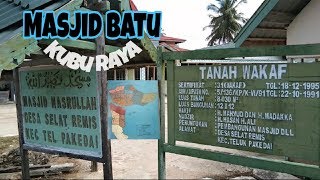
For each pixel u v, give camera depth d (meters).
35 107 5.42
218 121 4.32
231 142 4.23
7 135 11.00
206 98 4.41
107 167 4.65
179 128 4.65
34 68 5.36
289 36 7.38
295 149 3.77
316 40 6.62
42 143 5.38
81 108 4.89
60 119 5.13
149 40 4.99
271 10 6.78
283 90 3.82
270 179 5.61
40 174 6.17
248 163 4.06
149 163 6.98
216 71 4.31
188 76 4.55
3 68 3.71
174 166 6.59
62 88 5.07
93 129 4.79
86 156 4.83
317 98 3.60
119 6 4.66
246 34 7.51
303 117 3.70
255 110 4.03
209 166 6.57
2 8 5.07
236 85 4.16
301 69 3.70
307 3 6.76
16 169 6.53
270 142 3.94
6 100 22.59
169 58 4.65
